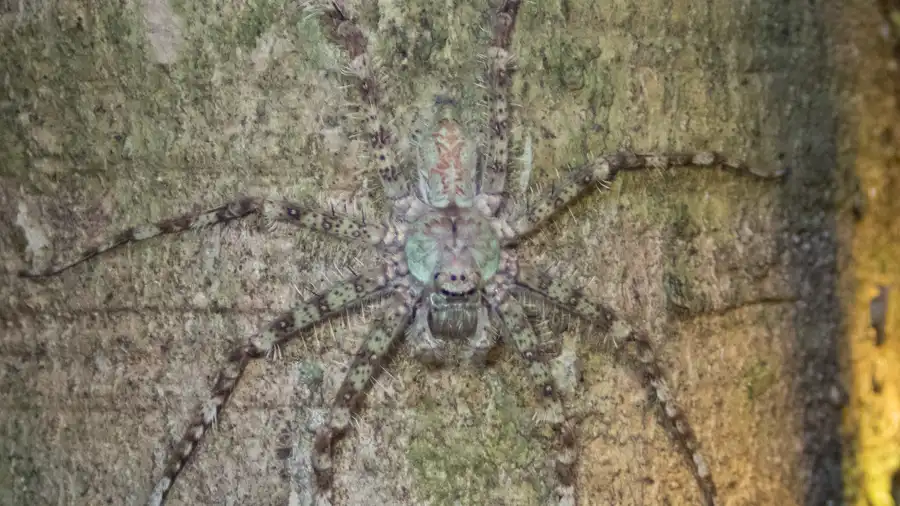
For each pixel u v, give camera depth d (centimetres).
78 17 15
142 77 15
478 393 15
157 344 15
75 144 15
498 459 15
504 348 15
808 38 16
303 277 15
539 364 15
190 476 15
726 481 15
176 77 15
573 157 15
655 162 15
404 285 15
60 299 15
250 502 15
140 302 15
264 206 15
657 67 15
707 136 15
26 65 15
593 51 15
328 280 15
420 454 15
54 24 15
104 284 15
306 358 15
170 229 15
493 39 15
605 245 15
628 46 15
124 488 15
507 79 15
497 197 15
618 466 15
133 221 15
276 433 15
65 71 15
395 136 15
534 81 15
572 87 15
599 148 15
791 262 16
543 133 15
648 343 15
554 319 15
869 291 16
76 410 15
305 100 15
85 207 15
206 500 15
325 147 15
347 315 15
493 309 15
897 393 16
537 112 15
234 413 15
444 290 15
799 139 16
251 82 15
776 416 16
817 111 16
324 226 15
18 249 15
